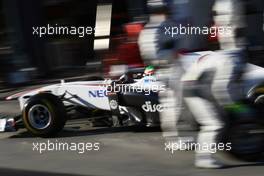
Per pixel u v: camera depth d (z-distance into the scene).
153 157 13.70
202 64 12.05
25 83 26.55
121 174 12.43
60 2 27.66
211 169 12.47
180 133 14.10
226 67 11.87
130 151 14.34
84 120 18.00
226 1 11.88
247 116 12.51
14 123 16.36
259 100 14.70
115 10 24.67
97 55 24.73
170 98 13.49
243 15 12.21
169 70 13.17
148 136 15.79
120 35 22.02
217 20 12.05
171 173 12.33
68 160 13.77
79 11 27.20
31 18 27.84
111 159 13.70
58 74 26.86
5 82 26.53
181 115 13.64
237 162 12.93
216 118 12.23
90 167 13.09
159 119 15.70
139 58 16.98
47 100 15.72
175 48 13.18
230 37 11.91
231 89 12.32
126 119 16.14
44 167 13.22
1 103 22.09
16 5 27.75
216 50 12.77
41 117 15.84
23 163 13.62
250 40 20.08
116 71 17.12
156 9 13.30
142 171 12.59
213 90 12.04
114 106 16.06
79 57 26.73
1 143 15.75
